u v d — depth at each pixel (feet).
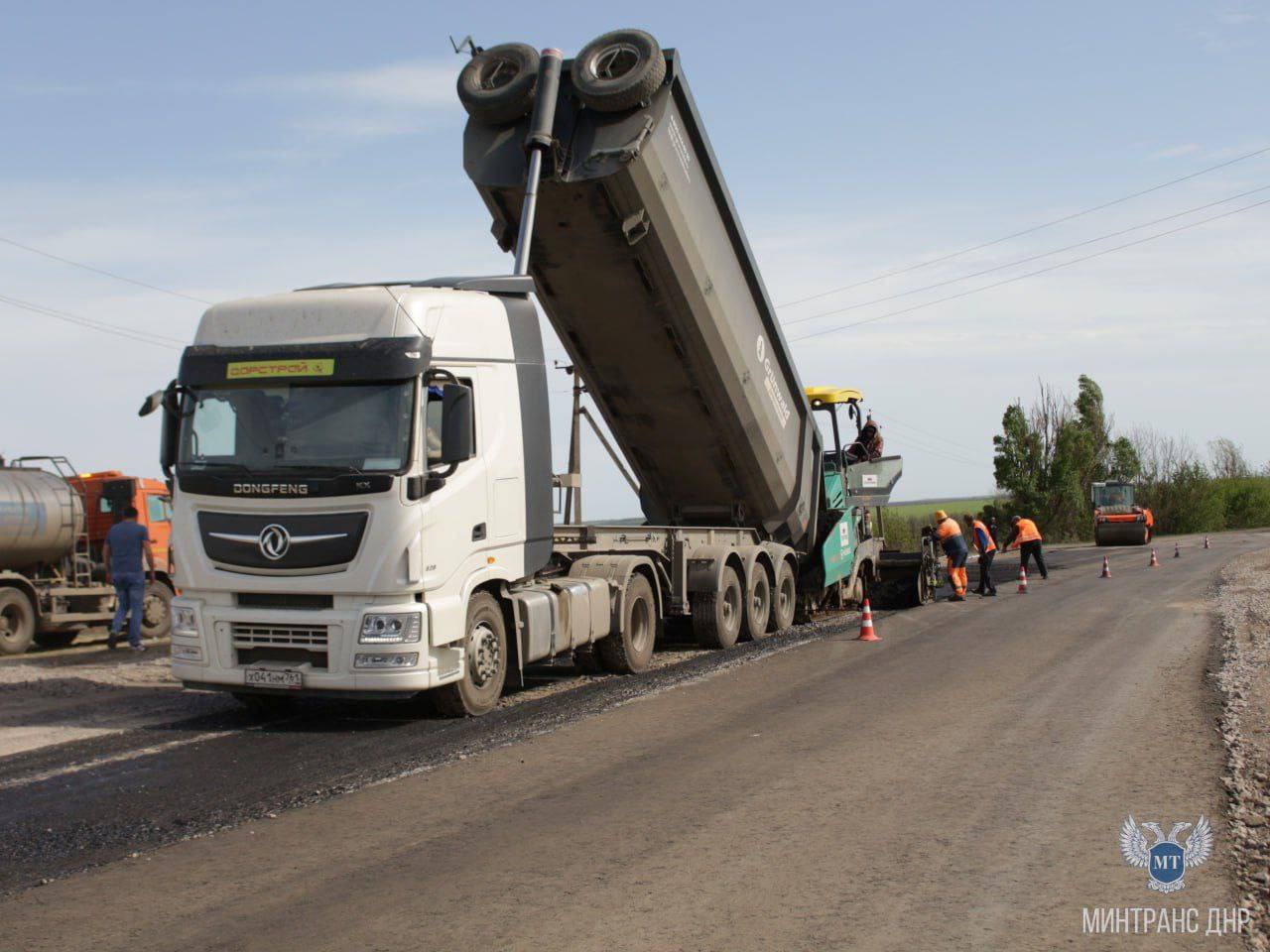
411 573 28.27
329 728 29.71
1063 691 31.78
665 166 36.42
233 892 16.43
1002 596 67.97
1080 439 193.06
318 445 28.73
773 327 45.85
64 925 15.20
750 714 29.43
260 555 28.99
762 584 48.85
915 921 14.56
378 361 28.48
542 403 34.76
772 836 18.43
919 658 39.45
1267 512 250.37
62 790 23.04
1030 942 13.85
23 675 41.70
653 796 21.18
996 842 17.90
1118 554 126.11
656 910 15.11
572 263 38.55
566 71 35.88
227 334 30.17
